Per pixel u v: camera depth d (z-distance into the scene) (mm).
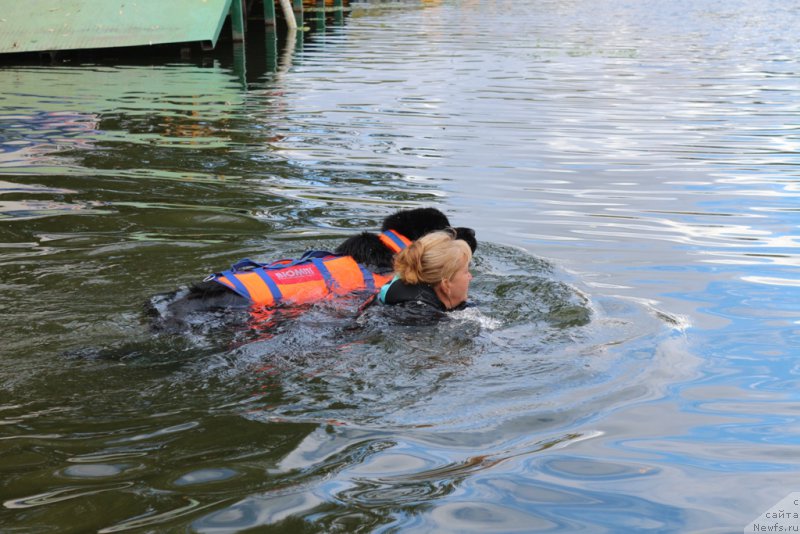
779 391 4004
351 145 9680
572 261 5941
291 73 15203
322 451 3363
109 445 3371
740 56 18578
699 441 3523
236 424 3559
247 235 6363
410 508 2988
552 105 12500
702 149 9727
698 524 2947
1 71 14641
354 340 4402
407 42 20453
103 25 16062
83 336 4414
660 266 5848
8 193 7359
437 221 5203
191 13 16656
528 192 7816
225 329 4434
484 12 29969
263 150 9328
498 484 3156
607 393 3938
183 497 3020
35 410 3639
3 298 4918
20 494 3020
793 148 9766
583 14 29703
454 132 10508
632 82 14773
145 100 12258
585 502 3061
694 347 4496
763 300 5219
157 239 6180
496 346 4414
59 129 10148
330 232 6492
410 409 3736
